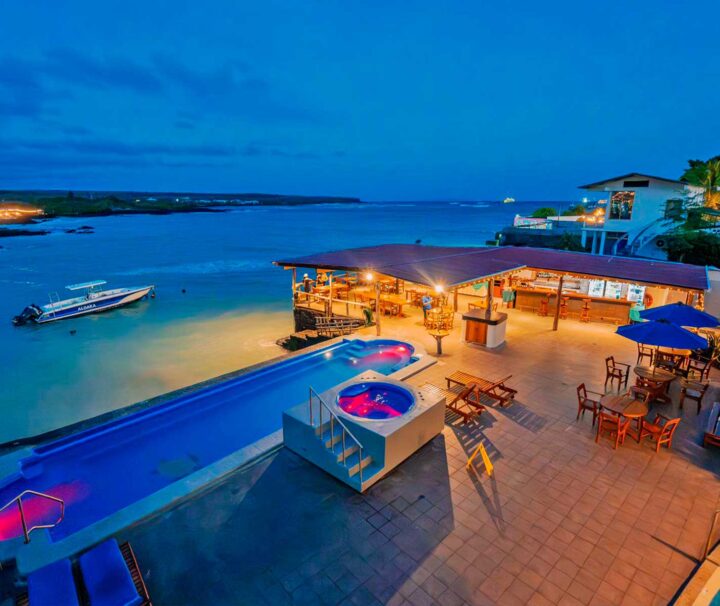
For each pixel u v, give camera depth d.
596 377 11.73
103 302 32.09
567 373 12.00
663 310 10.22
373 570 5.67
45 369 20.64
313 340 18.22
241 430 10.04
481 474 7.60
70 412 16.44
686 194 30.91
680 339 8.95
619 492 7.11
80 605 5.09
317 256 17.89
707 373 11.23
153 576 5.61
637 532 6.26
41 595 4.97
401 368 12.39
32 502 7.60
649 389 9.94
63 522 7.14
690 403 10.13
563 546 6.01
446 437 8.77
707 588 5.18
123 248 68.44
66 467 8.54
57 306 30.48
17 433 15.02
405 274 13.23
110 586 5.12
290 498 7.03
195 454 9.13
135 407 10.33
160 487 8.08
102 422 9.66
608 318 16.86
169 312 31.00
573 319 17.34
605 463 7.89
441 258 16.61
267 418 10.55
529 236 46.38
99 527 6.36
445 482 7.39
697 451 8.23
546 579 5.50
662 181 30.50
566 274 14.66
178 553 5.95
